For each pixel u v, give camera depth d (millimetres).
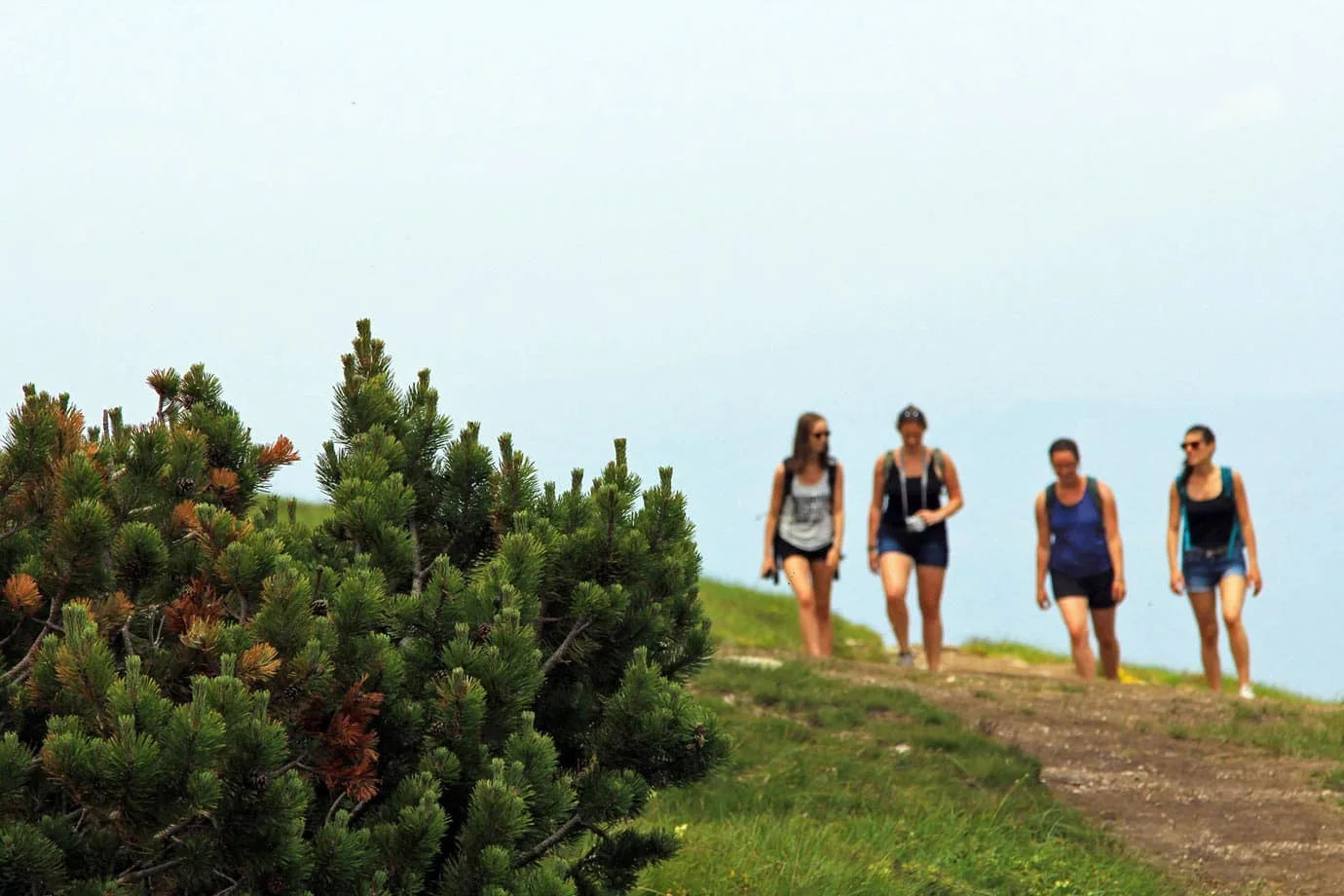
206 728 16781
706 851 30500
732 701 45656
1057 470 57750
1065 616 57594
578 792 21422
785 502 58375
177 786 16781
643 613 22859
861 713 45000
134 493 20234
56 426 20406
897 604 58344
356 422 24141
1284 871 34125
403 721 20047
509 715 20453
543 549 22172
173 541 20328
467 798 20250
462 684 19672
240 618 19484
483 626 20500
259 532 20375
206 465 21812
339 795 19766
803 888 28719
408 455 23938
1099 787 40969
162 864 17891
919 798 37594
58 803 18016
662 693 21812
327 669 18656
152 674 18703
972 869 32094
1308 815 38375
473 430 23953
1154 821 38188
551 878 19594
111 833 17484
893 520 58719
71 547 19062
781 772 38406
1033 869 32781
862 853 32031
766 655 54344
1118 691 52875
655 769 22156
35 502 20000
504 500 23531
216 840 17656
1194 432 56438
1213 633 57625
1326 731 47250
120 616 18844
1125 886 32125
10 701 18094
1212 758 44125
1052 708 49125
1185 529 57344
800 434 57875
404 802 19359
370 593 19625
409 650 20812
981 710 48125
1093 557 57656
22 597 18734
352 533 22141
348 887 18188
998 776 40094
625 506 23000
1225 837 36812
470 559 23953
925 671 54781
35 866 16609
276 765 17297
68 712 17391
